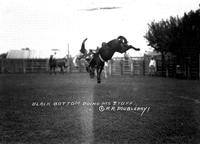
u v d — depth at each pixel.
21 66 39.59
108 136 4.16
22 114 6.03
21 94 10.03
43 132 4.43
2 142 3.90
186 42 19.95
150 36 23.58
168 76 24.09
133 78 21.45
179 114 5.86
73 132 4.43
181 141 3.87
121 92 10.45
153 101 7.94
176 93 10.04
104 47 14.15
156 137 4.08
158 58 27.27
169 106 6.97
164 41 22.00
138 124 4.92
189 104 7.30
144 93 10.11
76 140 3.98
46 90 11.52
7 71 39.47
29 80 19.11
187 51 20.38
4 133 4.40
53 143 3.85
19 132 4.45
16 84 15.33
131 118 5.47
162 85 14.00
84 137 4.12
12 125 4.96
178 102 7.64
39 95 9.62
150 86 13.44
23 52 48.91
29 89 12.06
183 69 21.69
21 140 4.00
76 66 37.81
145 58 28.89
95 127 4.72
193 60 20.38
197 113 5.97
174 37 20.83
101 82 16.47
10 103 7.71
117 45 13.73
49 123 5.09
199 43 19.69
